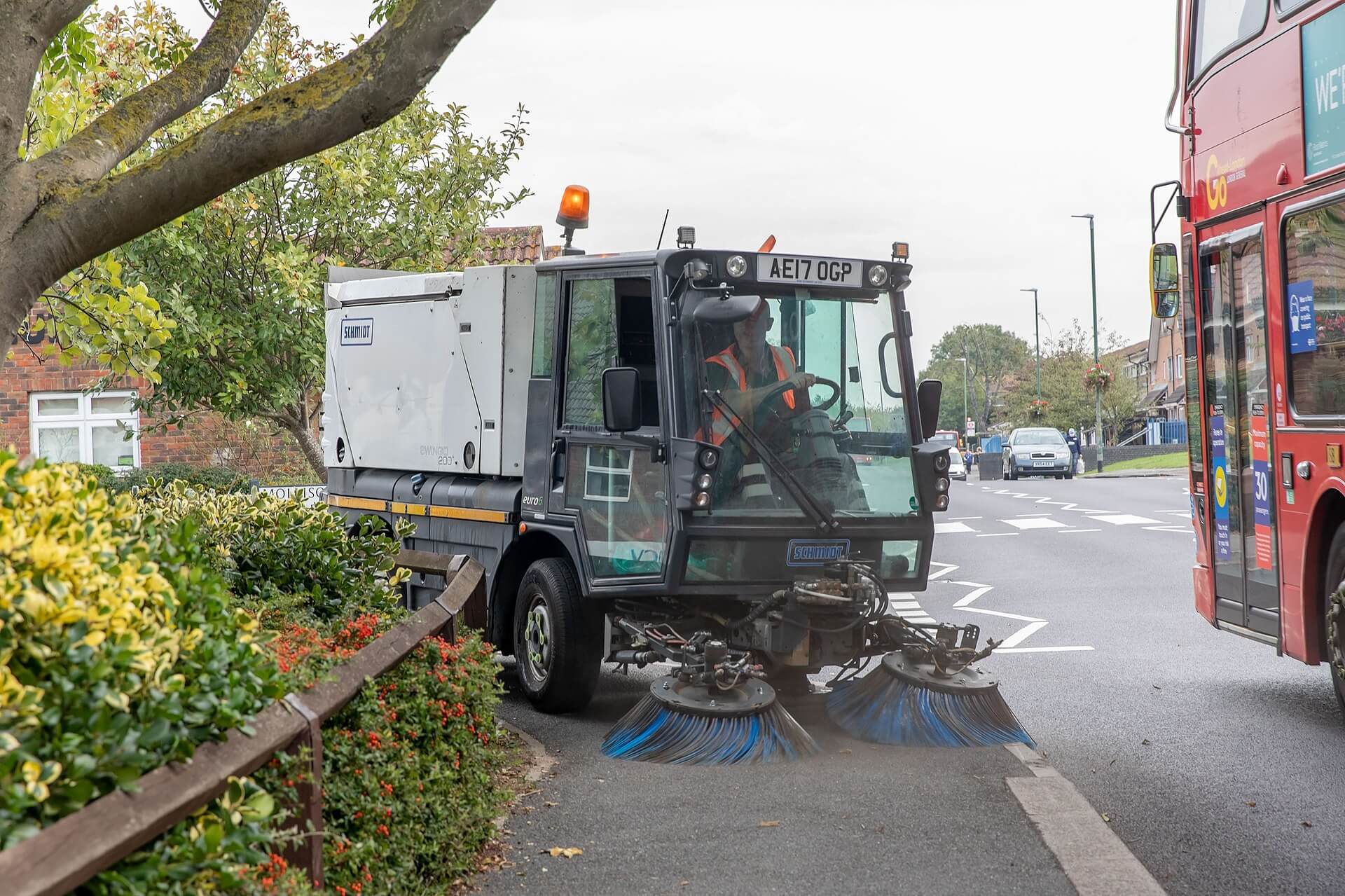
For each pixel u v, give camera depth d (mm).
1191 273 9133
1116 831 5652
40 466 3195
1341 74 6887
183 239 14656
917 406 8336
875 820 5758
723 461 7812
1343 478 7043
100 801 2627
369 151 16000
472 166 17016
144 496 7562
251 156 4699
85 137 4922
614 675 10391
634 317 8461
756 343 7938
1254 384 8172
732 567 7812
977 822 5695
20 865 2318
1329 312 7121
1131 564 17438
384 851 4238
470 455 9680
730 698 7066
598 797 6270
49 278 4676
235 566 6402
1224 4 8508
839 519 7969
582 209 9586
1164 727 7777
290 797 3562
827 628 7605
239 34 5555
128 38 15477
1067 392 77562
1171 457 62219
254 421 17250
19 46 4703
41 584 2775
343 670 4387
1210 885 4922
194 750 3018
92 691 2730
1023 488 41594
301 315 15758
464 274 9781
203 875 2928
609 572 8164
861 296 8234
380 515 10836
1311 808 5992
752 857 5273
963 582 16156
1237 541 8516
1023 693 8969
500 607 9352
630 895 4859
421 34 4707
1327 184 7078
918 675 7348
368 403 11008
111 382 17109
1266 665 9906
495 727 6082
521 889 4945
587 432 8438
